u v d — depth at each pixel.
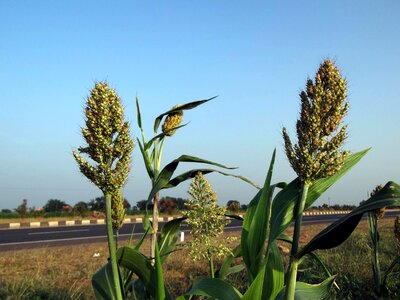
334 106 2.69
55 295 7.10
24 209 36.56
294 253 2.84
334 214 57.69
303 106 2.77
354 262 9.49
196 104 4.56
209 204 3.57
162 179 4.33
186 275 9.09
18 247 15.81
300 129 2.78
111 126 2.91
